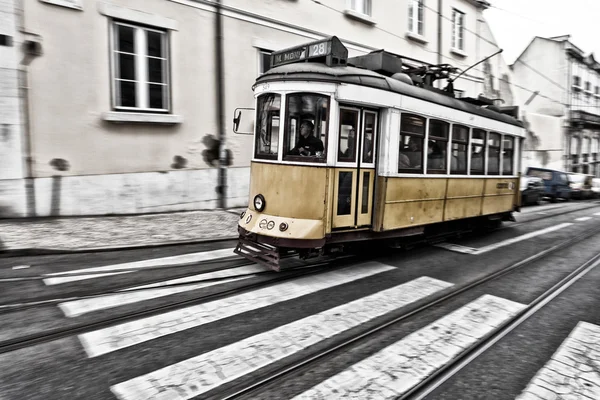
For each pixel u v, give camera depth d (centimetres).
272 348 373
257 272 598
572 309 493
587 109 3509
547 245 871
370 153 638
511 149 1044
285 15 1195
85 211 886
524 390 315
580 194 2116
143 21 928
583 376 337
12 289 500
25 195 809
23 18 783
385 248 795
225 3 1064
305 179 572
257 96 632
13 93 780
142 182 960
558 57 3106
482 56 2130
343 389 311
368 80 615
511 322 449
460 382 326
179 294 502
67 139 851
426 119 722
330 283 568
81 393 295
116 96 915
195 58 1026
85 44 859
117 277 556
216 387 308
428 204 748
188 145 1031
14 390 296
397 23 1566
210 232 831
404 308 483
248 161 1153
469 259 735
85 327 403
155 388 304
